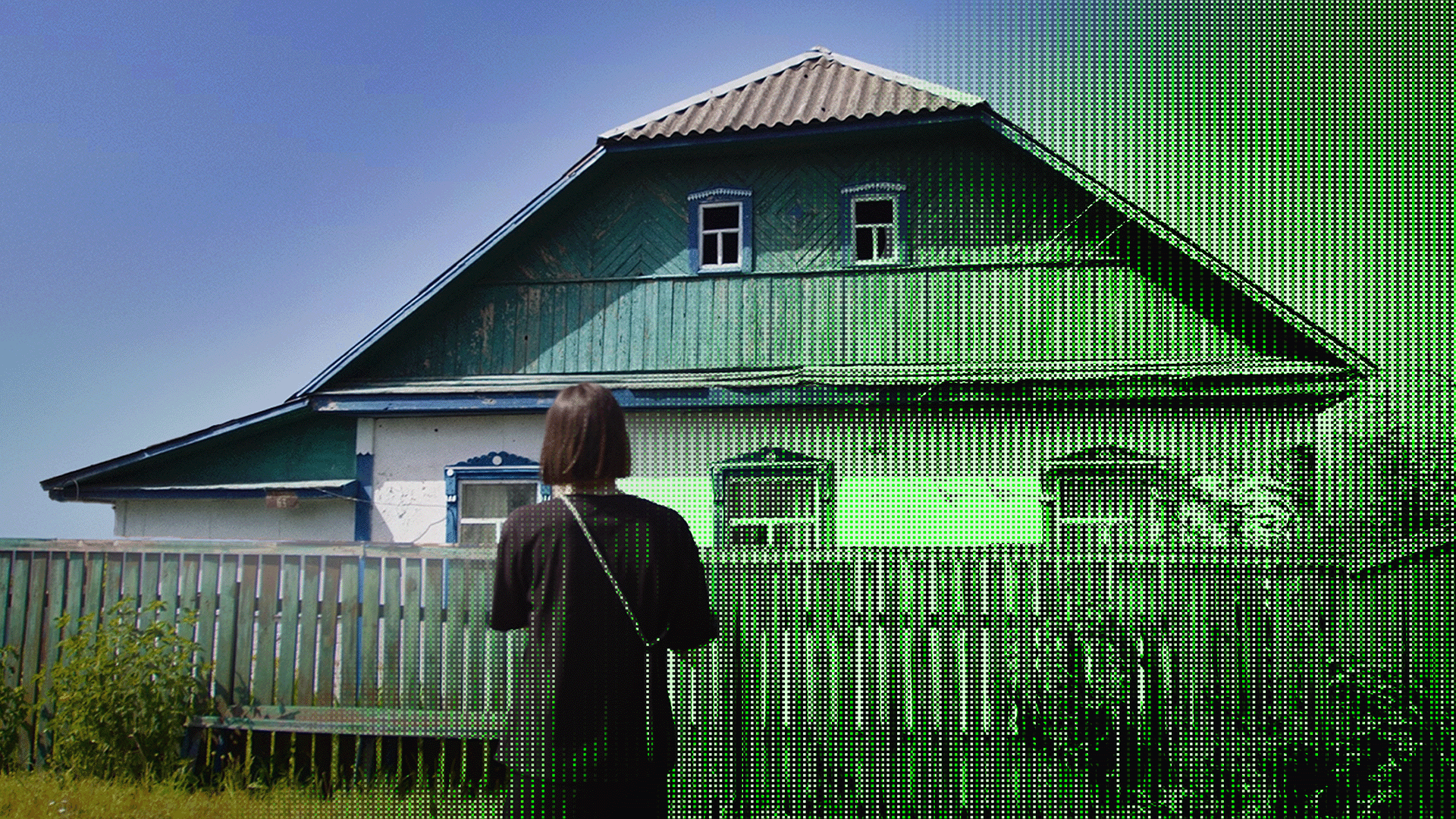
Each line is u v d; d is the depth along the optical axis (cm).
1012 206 1014
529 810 233
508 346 1081
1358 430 746
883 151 1055
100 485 1063
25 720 568
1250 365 929
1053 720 515
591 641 238
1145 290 970
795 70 1209
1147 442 927
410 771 538
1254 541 782
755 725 500
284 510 1055
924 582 532
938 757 498
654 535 247
